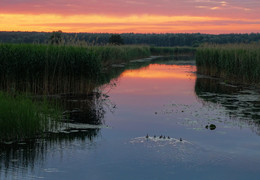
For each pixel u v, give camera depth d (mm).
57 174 6195
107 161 6918
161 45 130000
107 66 32906
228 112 12125
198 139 8672
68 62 15977
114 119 11016
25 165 6625
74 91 16375
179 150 7695
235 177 6168
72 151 7527
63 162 6820
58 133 9039
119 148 7793
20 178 5969
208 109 12703
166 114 11875
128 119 11047
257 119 11008
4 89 13938
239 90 17969
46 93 15375
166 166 6684
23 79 14859
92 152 7469
